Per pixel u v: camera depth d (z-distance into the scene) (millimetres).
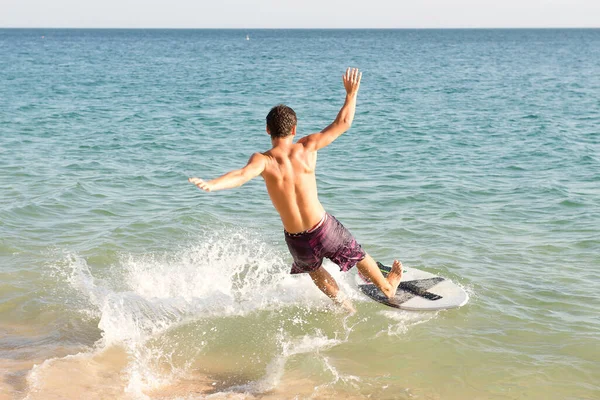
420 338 5293
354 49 98562
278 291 6258
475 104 25734
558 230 8227
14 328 5328
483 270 6801
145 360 4914
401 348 5148
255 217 8695
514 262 7059
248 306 5926
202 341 5262
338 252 5352
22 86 31109
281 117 5070
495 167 12586
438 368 4832
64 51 83750
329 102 26531
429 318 5668
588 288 6320
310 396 4434
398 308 5844
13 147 13719
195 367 4871
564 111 23188
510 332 5395
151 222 8305
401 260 7082
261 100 26984
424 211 9172
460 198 9953
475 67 53281
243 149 14719
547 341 5234
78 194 9680
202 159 13250
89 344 5105
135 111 21984
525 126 19031
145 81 36781
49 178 10688
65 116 19797
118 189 10195
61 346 5035
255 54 80000
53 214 8586
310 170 5156
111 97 27016
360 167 12531
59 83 33781
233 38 187875
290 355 5062
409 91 31516
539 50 95438
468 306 5887
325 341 5297
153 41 148625
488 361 4918
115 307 5754
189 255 7164
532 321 5590
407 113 22422
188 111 22438
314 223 5172
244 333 5422
